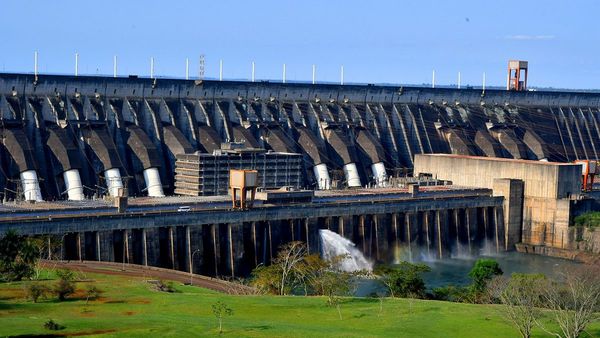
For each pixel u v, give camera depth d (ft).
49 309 588.91
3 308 582.35
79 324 530.27
